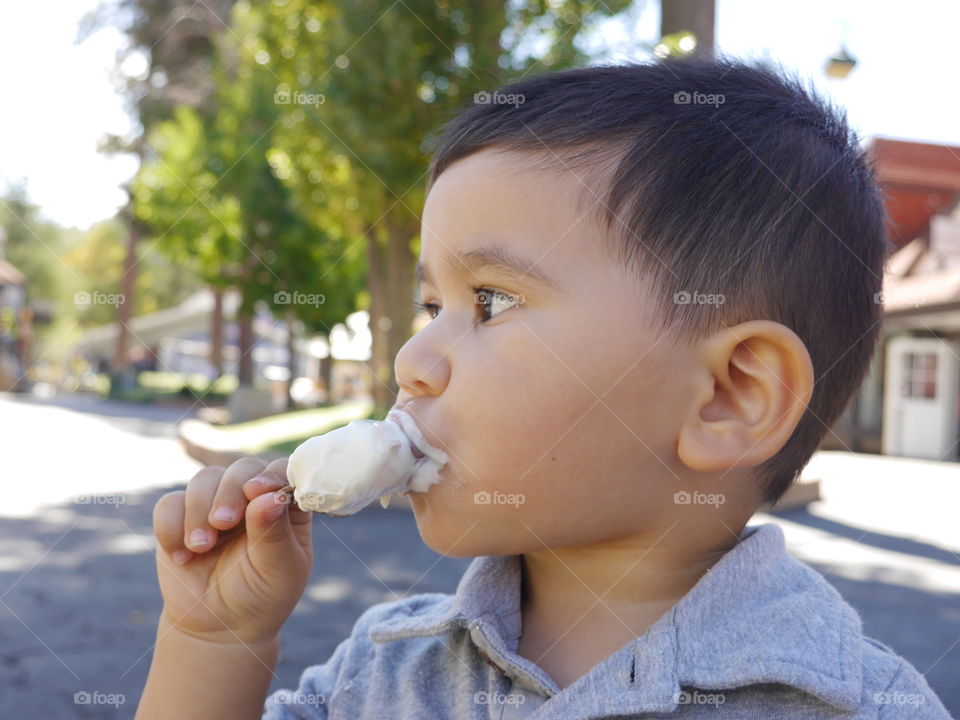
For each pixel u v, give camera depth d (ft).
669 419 3.01
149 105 72.79
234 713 3.51
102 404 88.28
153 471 35.35
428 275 3.33
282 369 112.78
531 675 3.17
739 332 3.02
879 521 26.27
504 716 3.23
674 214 3.04
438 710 3.50
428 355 3.11
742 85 3.52
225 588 3.50
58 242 141.90
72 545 21.72
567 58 23.24
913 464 45.32
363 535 22.35
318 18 33.78
